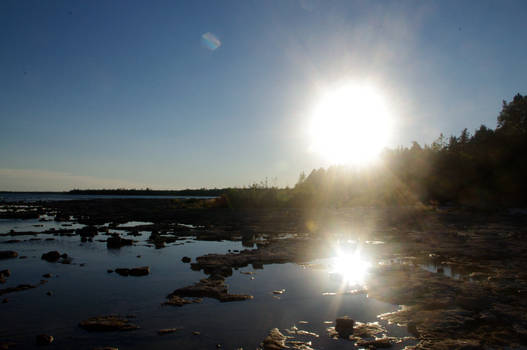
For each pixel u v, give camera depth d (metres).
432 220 19.17
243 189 35.19
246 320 4.85
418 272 7.39
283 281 6.80
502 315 4.90
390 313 5.09
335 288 6.33
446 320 4.75
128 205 42.56
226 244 11.55
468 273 7.28
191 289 6.16
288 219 20.50
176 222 19.25
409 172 39.12
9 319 4.92
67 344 4.13
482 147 35.94
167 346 4.07
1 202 56.31
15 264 8.57
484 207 28.19
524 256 8.97
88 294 6.05
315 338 4.28
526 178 31.67
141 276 7.27
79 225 18.58
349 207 33.34
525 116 48.28
